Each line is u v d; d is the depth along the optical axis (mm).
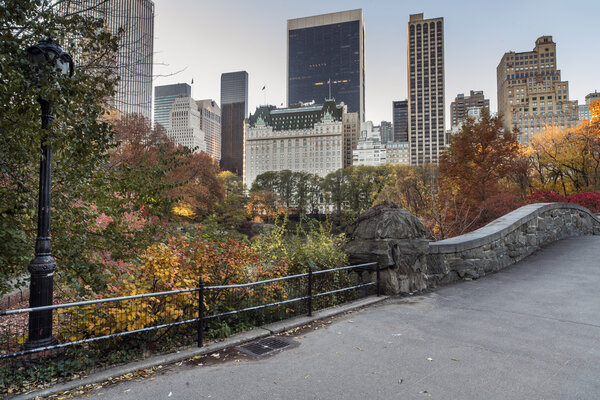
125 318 4352
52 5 4879
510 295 7238
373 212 8031
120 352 4332
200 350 4523
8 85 4125
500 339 4906
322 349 4645
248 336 5059
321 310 6395
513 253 10375
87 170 5344
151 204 5762
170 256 5047
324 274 7289
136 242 5504
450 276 8656
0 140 4461
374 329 5434
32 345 3898
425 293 7660
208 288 4762
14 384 3580
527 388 3523
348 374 3893
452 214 19625
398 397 3381
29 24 4445
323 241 8258
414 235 7934
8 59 4031
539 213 12055
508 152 24469
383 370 3982
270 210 98562
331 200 101250
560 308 6285
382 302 6992
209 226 6867
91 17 5227
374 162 189000
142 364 4082
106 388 3592
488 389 3516
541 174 38875
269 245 7906
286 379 3773
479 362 4160
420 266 7941
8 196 4953
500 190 24891
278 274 6457
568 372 3863
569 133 35781
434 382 3680
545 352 4422
